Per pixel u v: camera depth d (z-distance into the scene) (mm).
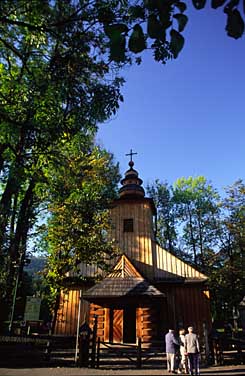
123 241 27891
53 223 23391
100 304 22547
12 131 9438
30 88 9344
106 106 8625
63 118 9312
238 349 17562
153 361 16828
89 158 23891
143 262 26734
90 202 23875
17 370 12477
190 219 47781
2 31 8617
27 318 15125
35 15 7000
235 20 2564
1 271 15328
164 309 24109
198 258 43156
